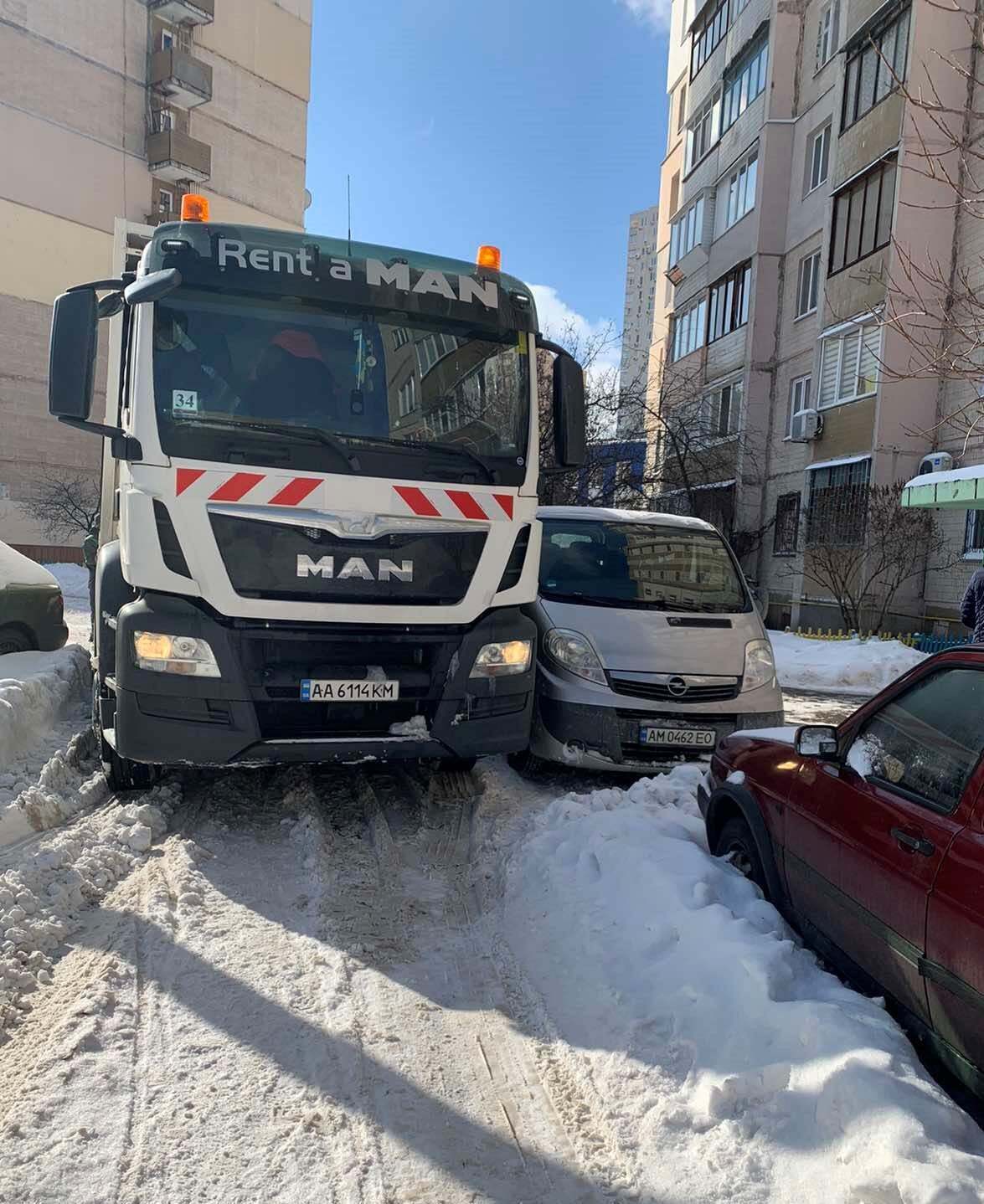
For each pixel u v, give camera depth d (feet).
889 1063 7.91
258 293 15.55
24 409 113.19
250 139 133.39
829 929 10.43
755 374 77.30
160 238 15.37
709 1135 7.99
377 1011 10.29
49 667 23.15
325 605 14.84
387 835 15.85
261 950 11.53
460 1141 8.17
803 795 11.28
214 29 126.31
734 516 76.84
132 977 10.65
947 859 8.33
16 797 15.29
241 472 14.51
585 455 18.47
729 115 84.48
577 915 12.40
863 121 60.08
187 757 14.57
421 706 16.16
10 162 107.96
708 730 18.97
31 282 111.55
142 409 14.53
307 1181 7.55
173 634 14.33
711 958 10.27
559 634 19.58
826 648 48.55
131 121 118.83
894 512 53.78
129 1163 7.63
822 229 69.77
